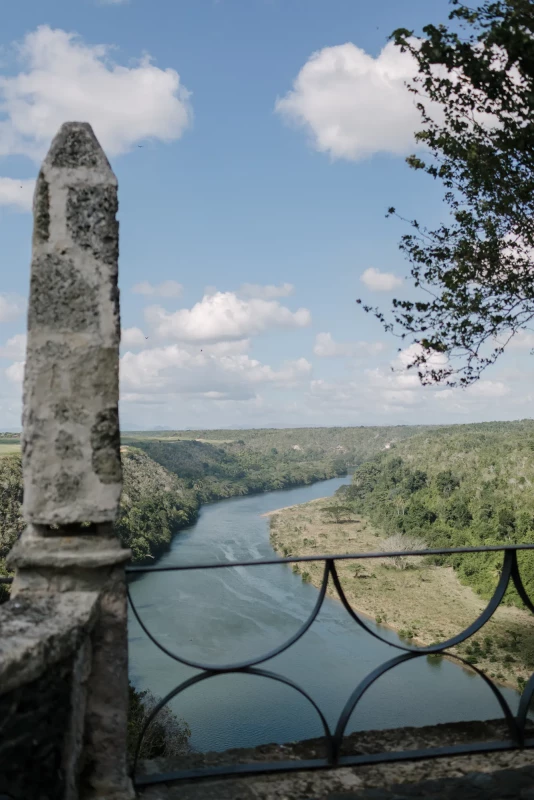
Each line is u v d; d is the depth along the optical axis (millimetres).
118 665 2246
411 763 2658
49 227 2242
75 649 2008
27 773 1818
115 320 2268
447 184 6617
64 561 2182
